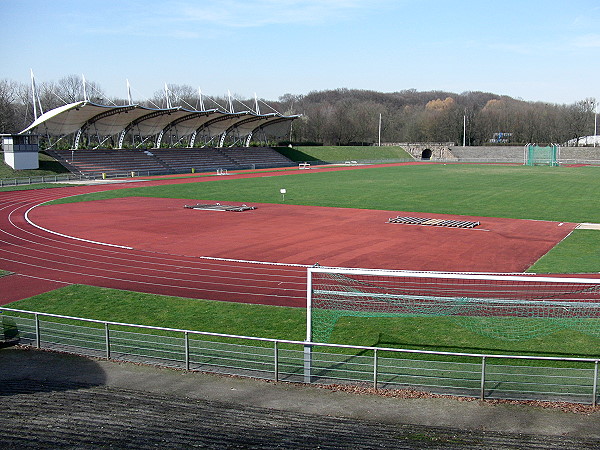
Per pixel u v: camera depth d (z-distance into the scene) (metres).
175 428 11.27
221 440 10.71
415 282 25.23
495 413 12.52
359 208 51.38
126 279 26.69
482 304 21.48
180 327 20.05
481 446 10.68
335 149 138.25
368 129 173.62
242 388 14.01
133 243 35.31
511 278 17.08
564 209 49.72
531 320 20.00
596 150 132.62
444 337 18.61
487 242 35.09
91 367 15.48
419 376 14.77
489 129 171.38
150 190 67.38
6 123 114.75
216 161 108.69
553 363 16.28
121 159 94.31
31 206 53.00
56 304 22.83
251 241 35.78
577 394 13.45
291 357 16.34
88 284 25.86
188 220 44.50
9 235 38.09
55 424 11.39
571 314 20.42
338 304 22.12
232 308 22.17
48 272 28.02
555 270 27.75
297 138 157.62
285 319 20.78
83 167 86.12
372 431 11.36
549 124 166.38
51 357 16.31
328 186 71.81
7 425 11.31
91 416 11.85
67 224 42.62
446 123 169.50
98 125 92.62
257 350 17.12
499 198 58.00
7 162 77.12
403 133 182.88
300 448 10.38
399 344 18.12
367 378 14.87
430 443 10.78
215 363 15.91
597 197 58.25
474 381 14.41
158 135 111.75
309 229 40.09
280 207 52.31
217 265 29.34
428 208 51.00
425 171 100.25
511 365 15.91
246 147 123.44
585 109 179.38
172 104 186.75
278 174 93.56
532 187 69.12
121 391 13.58
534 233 38.19
